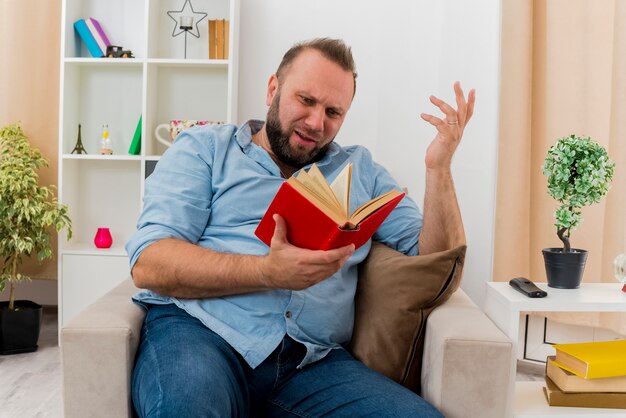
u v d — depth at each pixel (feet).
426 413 4.19
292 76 5.17
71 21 9.73
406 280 5.01
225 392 4.08
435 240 5.41
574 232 8.07
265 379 4.66
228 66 9.46
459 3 9.50
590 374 5.16
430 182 5.42
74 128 10.04
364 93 9.95
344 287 5.23
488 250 9.36
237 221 5.14
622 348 5.55
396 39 9.83
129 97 10.21
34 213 8.84
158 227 4.85
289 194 3.94
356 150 5.88
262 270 4.37
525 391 5.65
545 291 5.34
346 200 4.40
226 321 4.72
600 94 7.97
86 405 4.33
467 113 5.30
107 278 9.41
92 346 4.31
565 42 8.20
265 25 10.05
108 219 10.38
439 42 9.68
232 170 5.22
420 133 9.84
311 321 4.88
